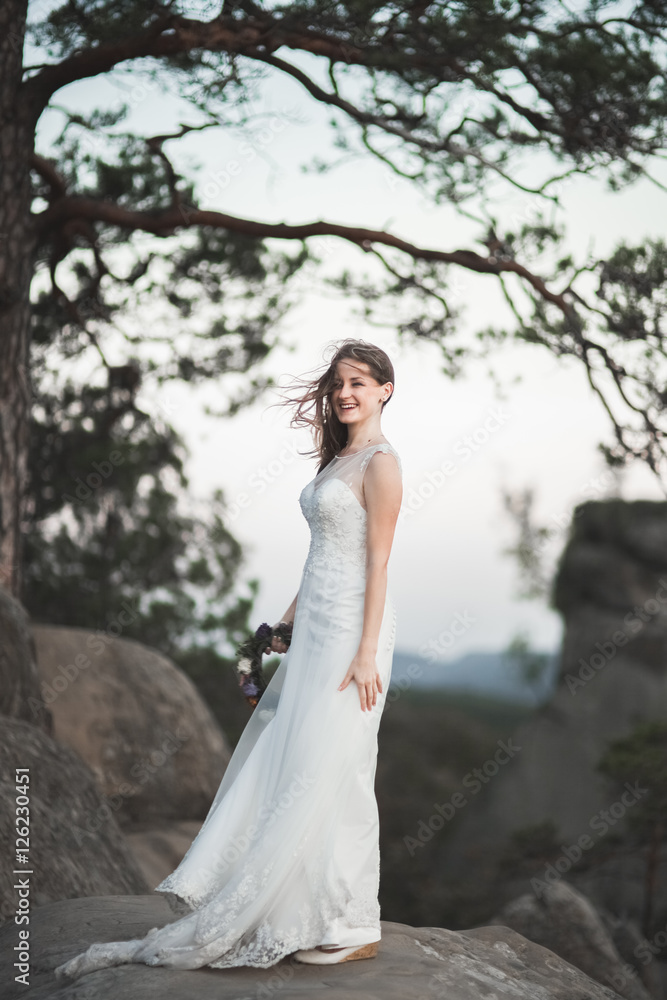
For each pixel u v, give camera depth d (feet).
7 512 31.09
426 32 27.76
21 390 31.78
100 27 28.19
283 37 28.66
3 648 25.29
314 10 27.32
